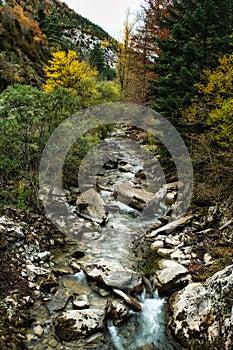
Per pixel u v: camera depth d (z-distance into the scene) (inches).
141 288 257.6
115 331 215.5
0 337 190.5
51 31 1740.9
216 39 402.3
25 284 244.1
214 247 296.8
